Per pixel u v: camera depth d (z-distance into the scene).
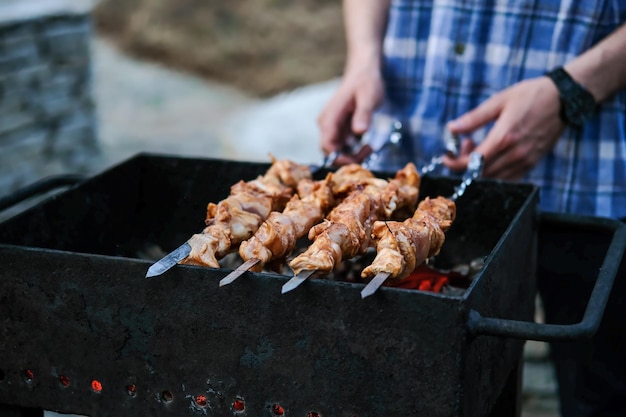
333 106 2.36
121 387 1.55
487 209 1.97
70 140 4.65
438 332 1.34
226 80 8.41
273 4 9.40
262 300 1.42
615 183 2.22
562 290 2.35
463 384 1.36
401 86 2.41
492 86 2.27
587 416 2.42
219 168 2.06
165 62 8.73
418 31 2.36
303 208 1.73
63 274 1.51
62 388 1.59
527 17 2.20
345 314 1.38
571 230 1.88
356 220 1.60
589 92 2.08
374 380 1.40
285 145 4.04
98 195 1.95
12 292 1.55
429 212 1.73
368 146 2.28
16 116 4.33
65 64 4.53
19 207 4.23
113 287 1.49
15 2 4.44
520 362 2.10
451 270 2.03
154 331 1.49
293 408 1.45
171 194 2.09
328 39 8.95
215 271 1.43
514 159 2.12
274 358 1.44
